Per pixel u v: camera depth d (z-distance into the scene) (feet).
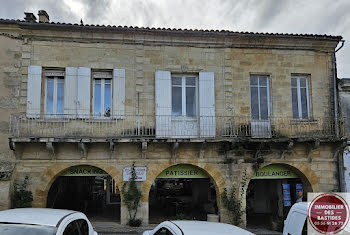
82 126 41.88
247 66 46.19
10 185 39.04
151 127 43.21
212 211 54.80
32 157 40.88
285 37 45.98
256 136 44.91
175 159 42.88
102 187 81.82
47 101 42.80
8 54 41.88
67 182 57.67
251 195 59.57
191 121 44.57
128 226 40.93
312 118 46.55
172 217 51.57
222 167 43.60
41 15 46.83
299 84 47.67
